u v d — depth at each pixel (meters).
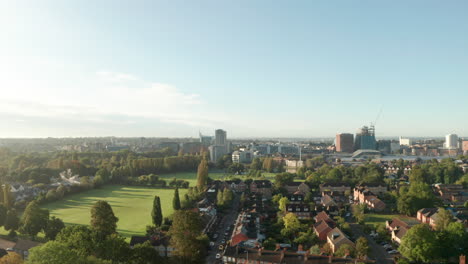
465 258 131.88
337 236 156.00
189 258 125.44
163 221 198.25
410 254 135.75
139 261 116.19
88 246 112.44
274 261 134.00
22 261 120.00
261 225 195.50
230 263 141.00
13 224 173.62
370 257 148.88
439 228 171.88
